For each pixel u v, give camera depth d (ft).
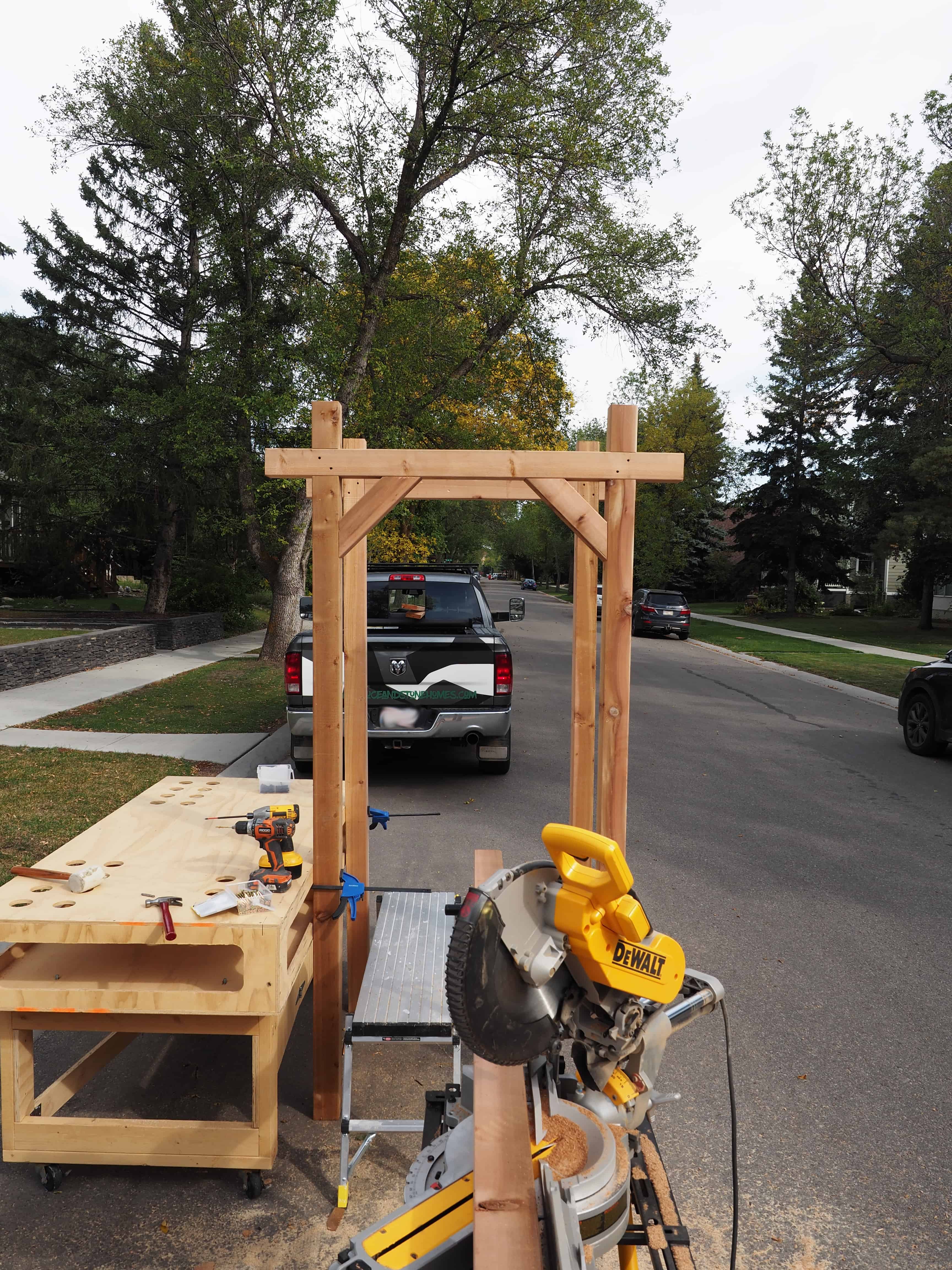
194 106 55.67
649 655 78.13
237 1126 9.40
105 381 80.48
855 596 164.25
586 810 10.69
